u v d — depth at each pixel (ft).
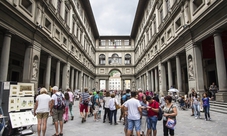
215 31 36.60
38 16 47.65
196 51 44.78
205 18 38.99
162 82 73.72
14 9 35.32
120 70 160.97
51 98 19.48
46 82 54.75
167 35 67.15
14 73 57.21
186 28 46.85
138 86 146.92
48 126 25.21
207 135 19.29
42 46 50.83
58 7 66.90
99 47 167.73
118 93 141.90
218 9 34.42
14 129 20.30
